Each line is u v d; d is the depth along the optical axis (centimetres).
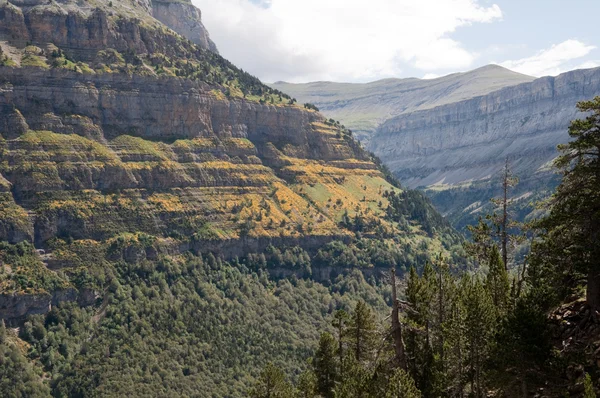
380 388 7294
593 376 5659
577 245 6412
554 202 6681
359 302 8975
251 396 9831
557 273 6738
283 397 9706
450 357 7125
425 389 7525
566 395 5531
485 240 9050
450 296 8519
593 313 6344
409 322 7156
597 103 6291
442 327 7744
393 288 6525
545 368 5784
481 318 6681
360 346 8912
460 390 7056
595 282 6456
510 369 6181
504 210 8800
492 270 8306
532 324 5838
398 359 6475
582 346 6084
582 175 6297
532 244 7100
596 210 6266
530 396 6044
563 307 6781
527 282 7869
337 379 9244
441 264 8981
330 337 9425
